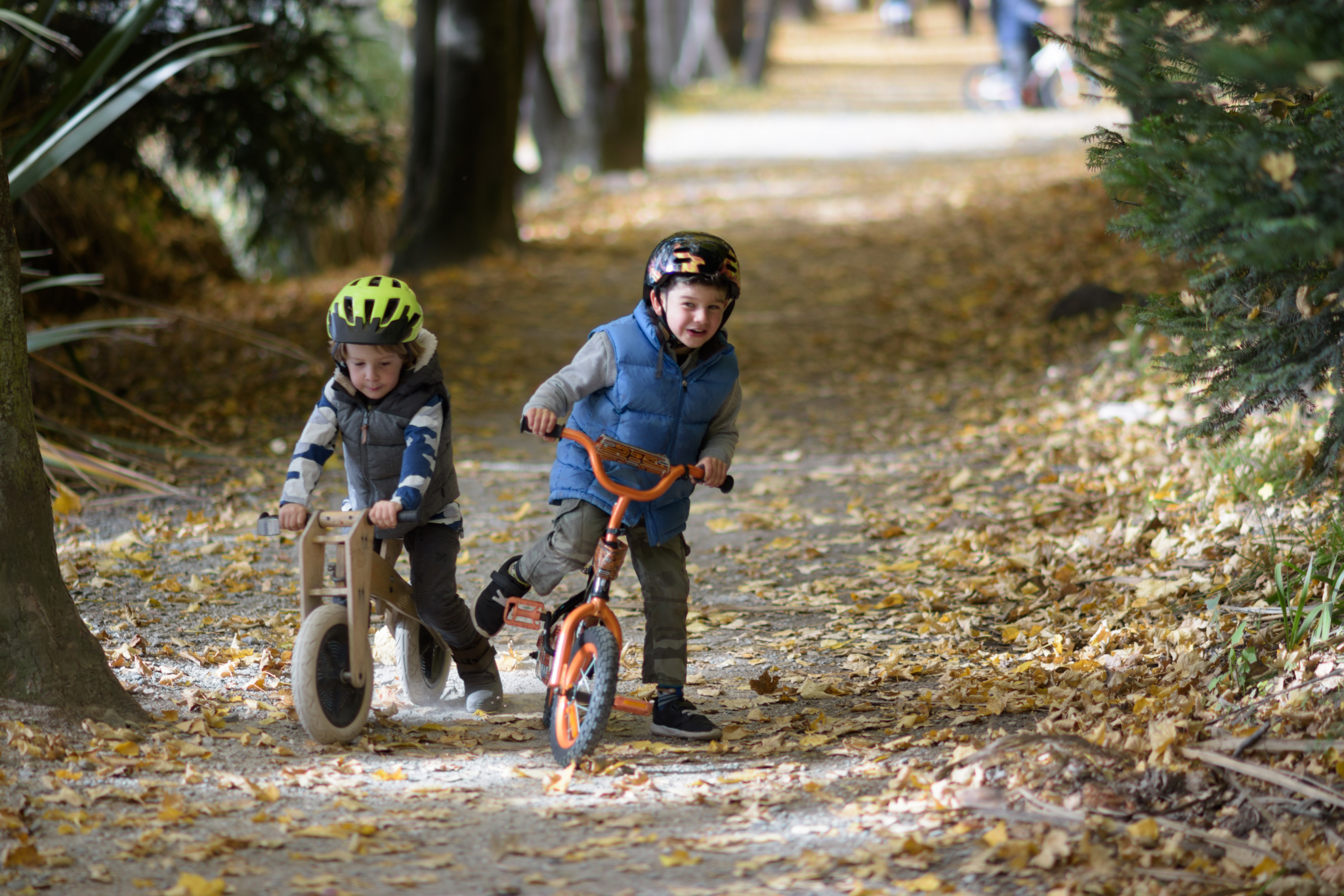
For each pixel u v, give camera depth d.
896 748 7.65
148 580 11.88
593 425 7.87
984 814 6.57
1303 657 7.84
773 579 12.11
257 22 21.64
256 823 6.61
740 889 5.90
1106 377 17.72
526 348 23.12
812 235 31.80
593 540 7.91
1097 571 11.05
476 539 13.48
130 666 9.34
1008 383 19.05
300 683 7.54
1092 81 7.45
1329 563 9.23
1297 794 6.43
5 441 7.75
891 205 34.59
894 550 12.73
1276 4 5.99
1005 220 29.94
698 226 34.16
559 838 6.53
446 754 7.84
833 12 141.75
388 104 34.69
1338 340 7.66
